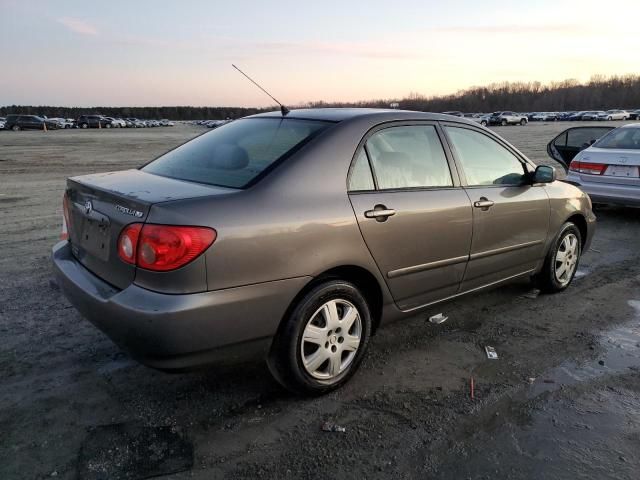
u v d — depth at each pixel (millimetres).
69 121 73062
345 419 2920
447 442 2730
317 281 3018
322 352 3045
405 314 3598
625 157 7812
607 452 2668
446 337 3998
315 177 2994
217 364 2727
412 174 3531
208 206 2617
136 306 2520
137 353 2617
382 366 3531
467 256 3840
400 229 3303
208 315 2562
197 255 2510
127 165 17406
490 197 3973
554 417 2963
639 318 4398
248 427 2828
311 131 3242
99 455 2576
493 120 61156
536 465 2566
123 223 2668
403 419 2928
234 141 3471
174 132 51469
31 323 4059
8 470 2457
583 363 3602
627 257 6262
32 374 3320
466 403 3092
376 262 3217
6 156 20844
